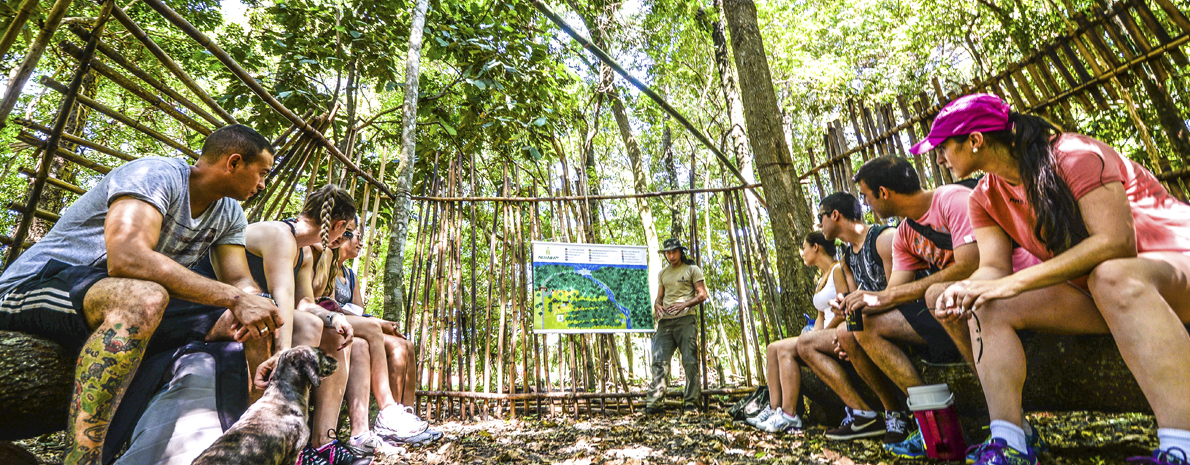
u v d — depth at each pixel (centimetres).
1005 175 173
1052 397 213
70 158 261
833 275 327
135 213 171
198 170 199
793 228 392
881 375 258
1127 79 266
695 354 475
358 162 658
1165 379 131
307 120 375
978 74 688
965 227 210
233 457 149
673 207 1034
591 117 1123
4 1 207
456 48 609
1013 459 154
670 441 306
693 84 1105
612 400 531
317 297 316
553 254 485
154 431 167
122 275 165
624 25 893
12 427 174
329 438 251
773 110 412
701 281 487
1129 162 161
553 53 890
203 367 184
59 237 184
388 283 439
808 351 295
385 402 318
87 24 240
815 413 337
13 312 177
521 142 667
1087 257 144
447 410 455
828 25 1129
